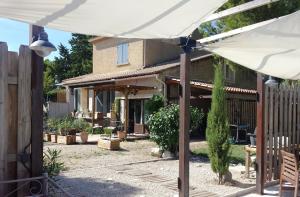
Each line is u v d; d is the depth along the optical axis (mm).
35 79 6297
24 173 6180
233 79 25859
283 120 9719
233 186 9508
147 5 4082
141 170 11758
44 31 5637
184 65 6859
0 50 6004
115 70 28219
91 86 25188
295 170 6738
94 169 11805
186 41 5949
